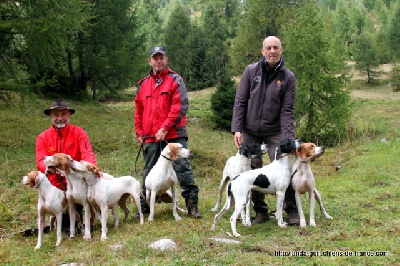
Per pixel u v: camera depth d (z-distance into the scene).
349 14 76.94
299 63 18.59
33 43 12.69
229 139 19.84
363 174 10.29
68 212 6.15
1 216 7.06
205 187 10.12
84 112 21.64
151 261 4.68
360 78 49.34
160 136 6.65
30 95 13.34
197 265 4.52
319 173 11.35
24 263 5.05
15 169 10.48
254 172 5.93
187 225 6.25
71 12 13.22
